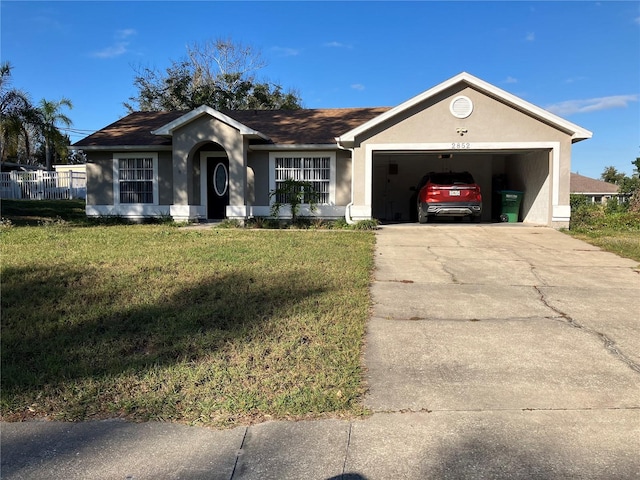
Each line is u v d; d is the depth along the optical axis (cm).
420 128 1416
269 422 349
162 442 327
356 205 1448
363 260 871
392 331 532
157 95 3406
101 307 579
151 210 1656
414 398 383
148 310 570
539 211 1514
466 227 1415
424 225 1485
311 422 349
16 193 2700
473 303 639
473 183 1488
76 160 4756
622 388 399
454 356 464
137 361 435
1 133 2594
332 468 299
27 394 381
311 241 1083
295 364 435
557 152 1387
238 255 889
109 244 996
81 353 451
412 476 291
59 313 561
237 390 388
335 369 426
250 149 1585
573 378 418
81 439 331
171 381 399
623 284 745
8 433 339
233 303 599
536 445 320
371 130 1432
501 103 1393
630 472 293
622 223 1430
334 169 1592
